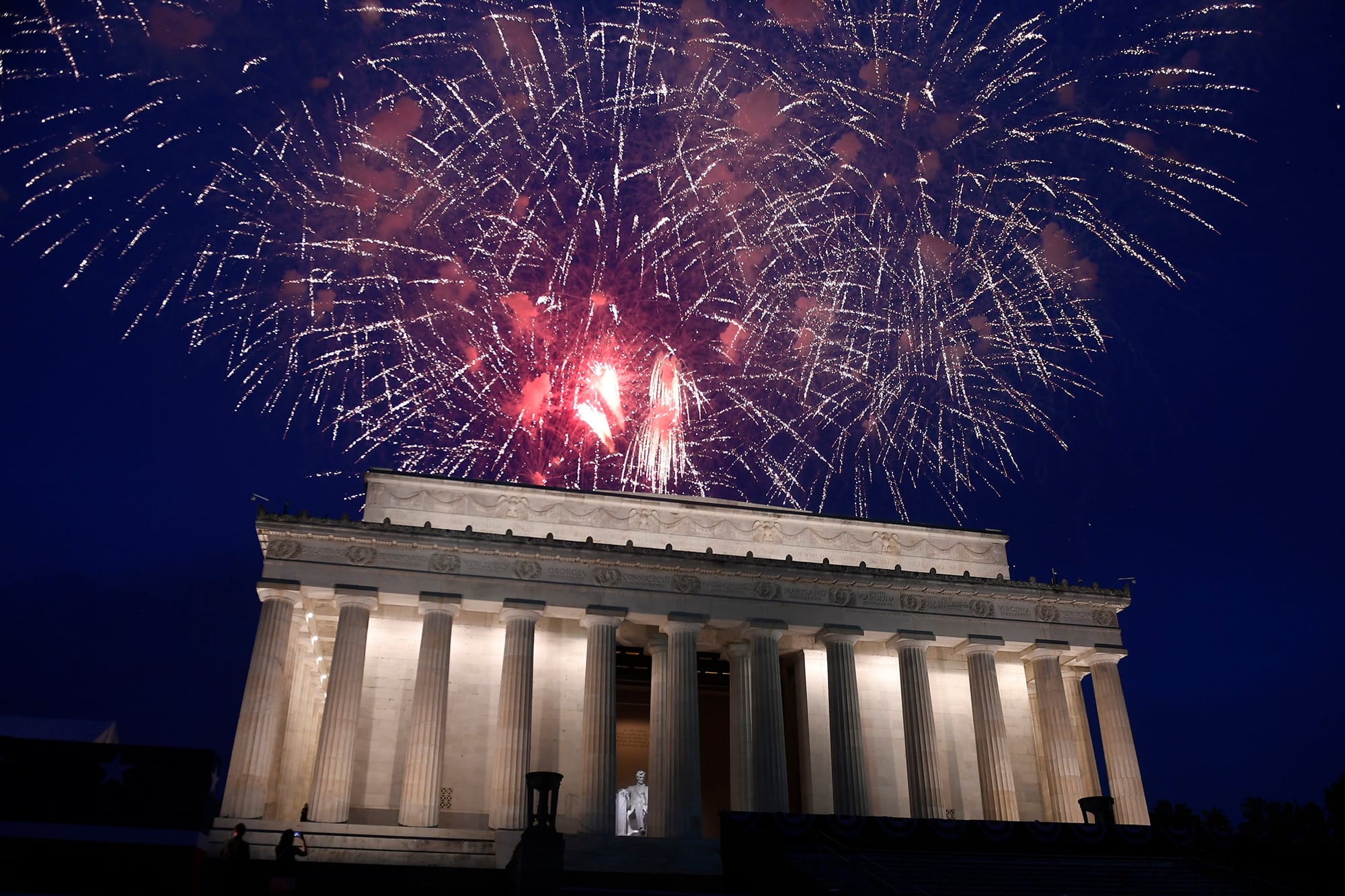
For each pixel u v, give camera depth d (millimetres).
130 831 35906
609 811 67562
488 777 70188
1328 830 101625
